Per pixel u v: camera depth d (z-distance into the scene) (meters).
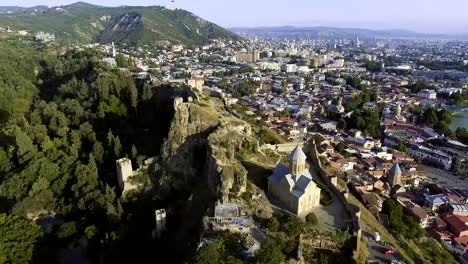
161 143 150.75
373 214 140.75
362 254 96.44
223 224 93.06
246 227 92.38
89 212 128.38
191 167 132.50
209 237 89.38
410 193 191.88
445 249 143.00
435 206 176.12
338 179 147.00
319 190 109.50
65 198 139.25
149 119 183.62
